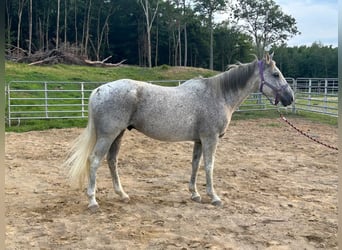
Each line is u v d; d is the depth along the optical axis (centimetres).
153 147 1009
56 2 4662
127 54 5247
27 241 410
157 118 506
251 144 1059
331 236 438
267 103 1888
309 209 535
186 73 2945
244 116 1633
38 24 4641
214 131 533
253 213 514
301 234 443
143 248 396
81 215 492
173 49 5238
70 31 4938
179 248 396
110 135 496
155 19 5053
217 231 447
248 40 5481
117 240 415
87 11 4972
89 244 405
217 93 538
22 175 703
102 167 774
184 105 516
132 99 494
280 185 664
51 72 2430
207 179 546
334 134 1208
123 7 5016
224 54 5588
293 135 1202
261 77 553
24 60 2981
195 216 496
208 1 4716
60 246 399
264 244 413
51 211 507
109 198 569
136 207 528
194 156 562
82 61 3181
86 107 1631
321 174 744
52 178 685
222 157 891
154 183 664
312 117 1614
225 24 5400
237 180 695
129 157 880
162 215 498
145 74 2834
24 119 1398
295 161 855
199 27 5312
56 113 1520
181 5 4962
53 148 971
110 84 505
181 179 695
